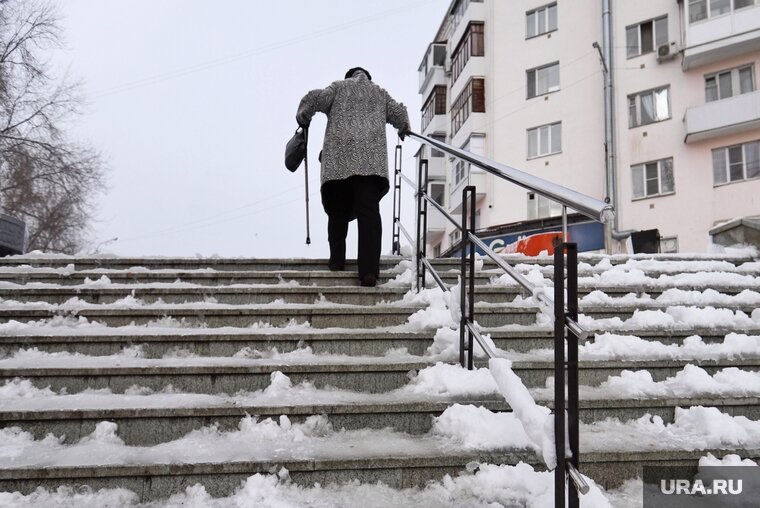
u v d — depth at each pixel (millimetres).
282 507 1998
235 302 3812
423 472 2193
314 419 2471
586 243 18781
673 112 19844
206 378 2719
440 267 4570
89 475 2057
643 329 3322
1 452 2188
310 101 4246
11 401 2480
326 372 2787
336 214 4434
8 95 21406
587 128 21359
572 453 1653
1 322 3270
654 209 19719
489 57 24125
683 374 2873
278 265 4688
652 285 4055
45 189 22781
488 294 3916
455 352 3025
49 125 22094
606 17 21078
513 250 20297
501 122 23297
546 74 22750
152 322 3355
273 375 2748
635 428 2557
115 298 3717
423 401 2539
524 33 23422
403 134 4535
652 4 20562
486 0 24797
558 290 1747
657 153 19938
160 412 2389
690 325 3420
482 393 2633
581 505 1890
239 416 2438
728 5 18766
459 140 26031
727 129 18406
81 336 2967
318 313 3473
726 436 2383
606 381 2904
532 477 2143
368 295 3914
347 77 4668
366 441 2371
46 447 2264
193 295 3791
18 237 5848
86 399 2529
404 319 3531
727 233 5617
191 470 2096
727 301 3824
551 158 21938
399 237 6082
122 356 2955
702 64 19484
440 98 30312
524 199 21984
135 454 2191
